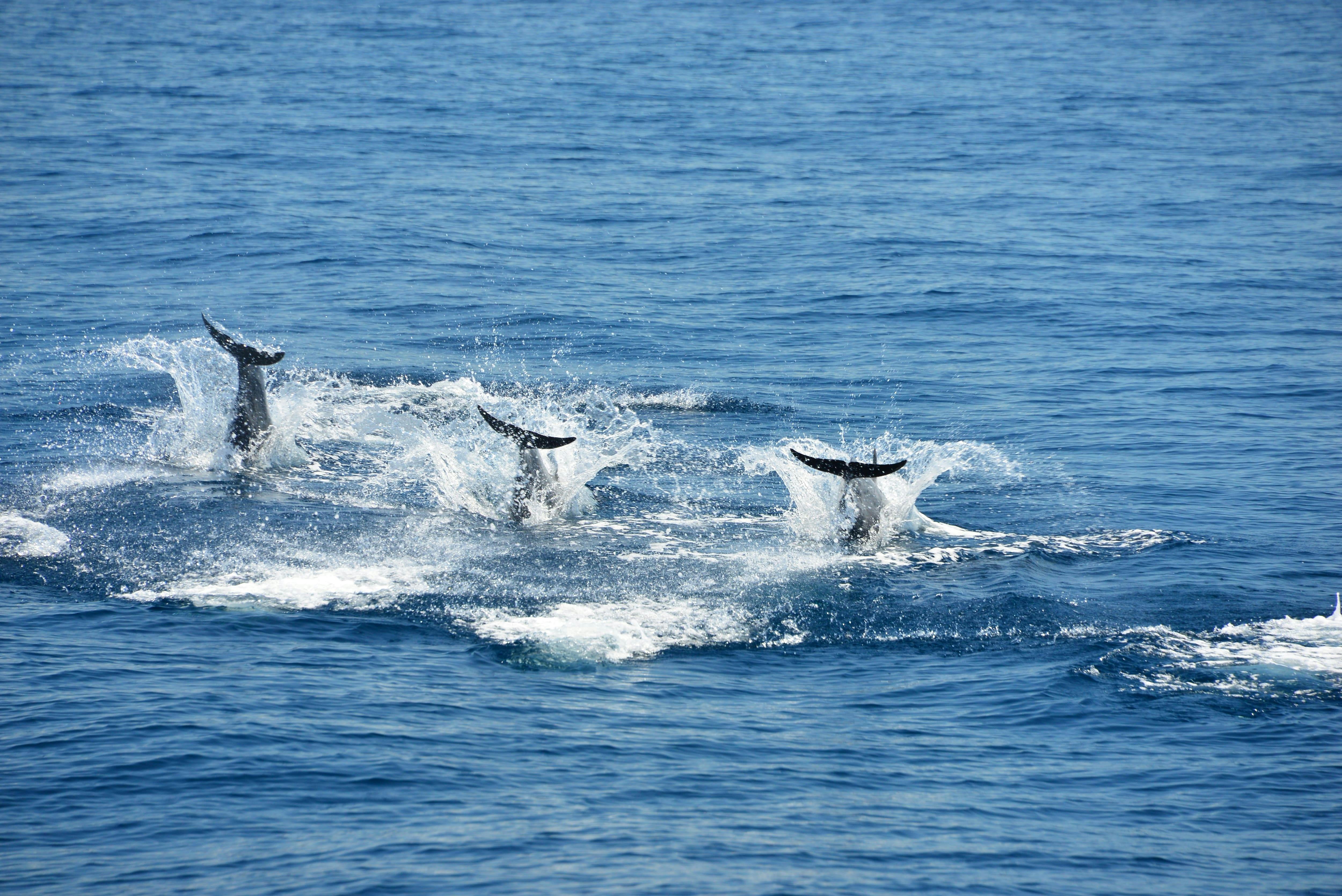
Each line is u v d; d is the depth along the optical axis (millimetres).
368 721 36781
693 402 75188
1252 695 39906
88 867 28594
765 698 39906
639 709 38625
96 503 56688
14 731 35219
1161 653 43094
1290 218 127625
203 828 30438
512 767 34188
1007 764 35250
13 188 132000
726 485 62062
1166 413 73000
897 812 32312
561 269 108375
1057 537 55031
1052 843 30828
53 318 90250
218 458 63469
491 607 46875
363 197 134250
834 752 35875
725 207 133500
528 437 56500
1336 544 53688
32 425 68062
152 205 126875
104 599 46531
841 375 80938
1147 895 28516
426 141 170125
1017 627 45469
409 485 60812
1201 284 102938
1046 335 90125
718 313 95938
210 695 38156
